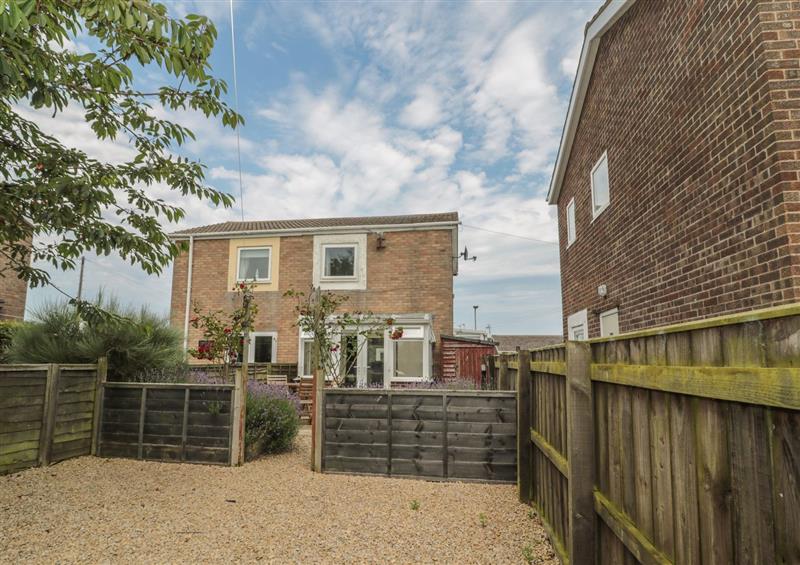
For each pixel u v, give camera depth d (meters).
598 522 2.62
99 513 4.10
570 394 2.73
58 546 3.40
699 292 4.95
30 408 5.63
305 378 11.42
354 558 3.28
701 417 1.52
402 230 13.49
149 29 3.12
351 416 5.76
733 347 1.33
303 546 3.48
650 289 6.21
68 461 6.01
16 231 4.39
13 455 5.42
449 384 8.61
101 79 3.92
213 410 6.09
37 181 3.95
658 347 1.84
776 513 1.14
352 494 4.84
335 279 13.52
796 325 1.06
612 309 7.77
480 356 12.63
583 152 9.50
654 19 6.07
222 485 5.08
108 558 3.22
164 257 4.66
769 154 3.83
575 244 10.20
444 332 12.89
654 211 6.08
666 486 1.77
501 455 5.42
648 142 6.25
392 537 3.67
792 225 3.64
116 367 6.89
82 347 6.58
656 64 6.01
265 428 6.66
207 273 14.17
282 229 13.92
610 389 2.45
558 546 3.21
